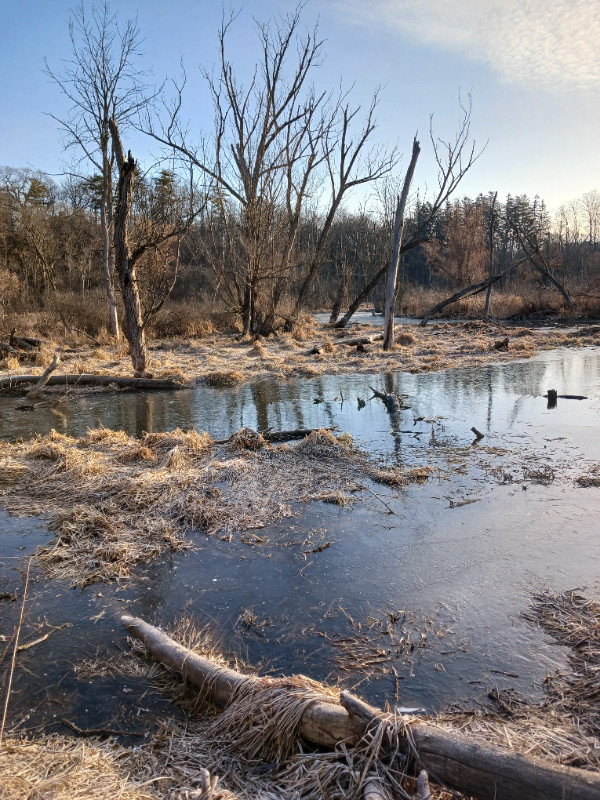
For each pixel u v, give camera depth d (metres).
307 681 3.40
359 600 4.96
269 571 5.52
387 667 4.07
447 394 13.79
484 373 16.64
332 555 5.78
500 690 3.79
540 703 3.64
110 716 3.65
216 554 5.89
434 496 7.23
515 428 10.36
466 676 3.94
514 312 35.12
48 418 12.62
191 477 7.59
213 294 37.09
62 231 44.06
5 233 39.97
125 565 5.67
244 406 13.23
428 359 19.42
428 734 2.82
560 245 56.69
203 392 15.23
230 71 23.09
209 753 3.23
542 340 23.64
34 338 23.08
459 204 55.97
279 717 3.18
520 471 8.02
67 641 4.47
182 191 19.22
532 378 15.56
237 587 5.25
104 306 27.73
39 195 46.38
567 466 8.14
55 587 5.30
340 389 14.91
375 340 24.31
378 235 43.31
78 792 2.83
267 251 25.88
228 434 10.63
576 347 22.06
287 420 11.64
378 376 16.80
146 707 3.73
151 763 3.16
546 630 4.42
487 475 7.92
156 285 25.69
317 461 8.59
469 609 4.75
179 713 3.67
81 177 25.14
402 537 6.12
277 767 3.06
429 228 63.00
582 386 14.19
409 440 9.80
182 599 5.07
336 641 4.39
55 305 27.78
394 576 5.33
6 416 12.92
